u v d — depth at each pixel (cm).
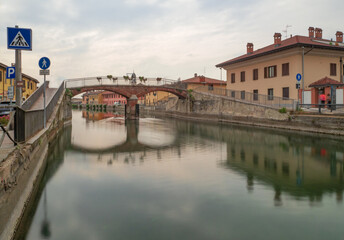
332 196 755
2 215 448
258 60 3169
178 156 1289
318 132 2044
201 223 583
